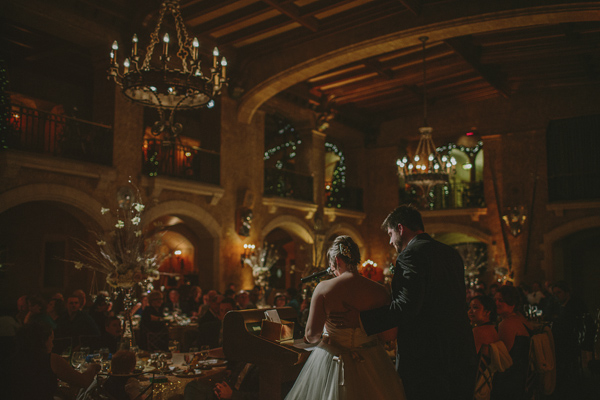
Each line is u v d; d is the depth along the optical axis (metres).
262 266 14.76
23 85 12.98
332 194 18.62
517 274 16.67
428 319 2.95
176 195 12.66
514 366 4.28
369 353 3.08
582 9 9.91
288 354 3.48
